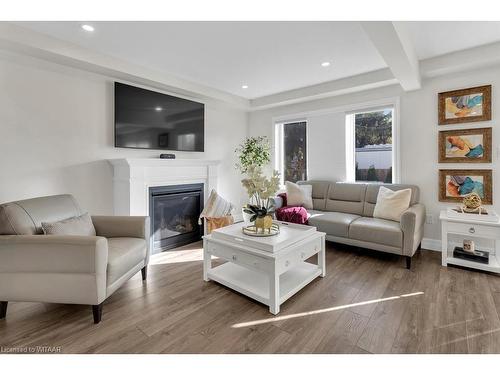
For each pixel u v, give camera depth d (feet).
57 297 5.92
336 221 10.43
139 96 11.21
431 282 7.95
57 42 8.18
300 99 13.75
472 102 9.86
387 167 12.29
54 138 9.21
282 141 15.80
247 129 16.90
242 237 7.39
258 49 8.96
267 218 7.72
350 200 12.10
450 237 10.64
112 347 5.19
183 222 12.55
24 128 8.58
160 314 6.37
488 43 8.76
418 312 6.34
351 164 13.23
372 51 9.15
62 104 9.34
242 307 6.70
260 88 13.39
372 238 9.51
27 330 5.71
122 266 6.73
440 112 10.49
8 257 5.88
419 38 8.36
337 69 10.84
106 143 10.53
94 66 9.27
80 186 9.87
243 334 5.60
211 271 8.32
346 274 8.61
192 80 12.10
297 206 12.39
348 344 5.24
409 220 8.80
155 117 11.79
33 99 8.71
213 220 11.80
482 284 7.77
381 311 6.41
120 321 6.07
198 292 7.52
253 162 15.01
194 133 13.48
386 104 11.79
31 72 8.65
